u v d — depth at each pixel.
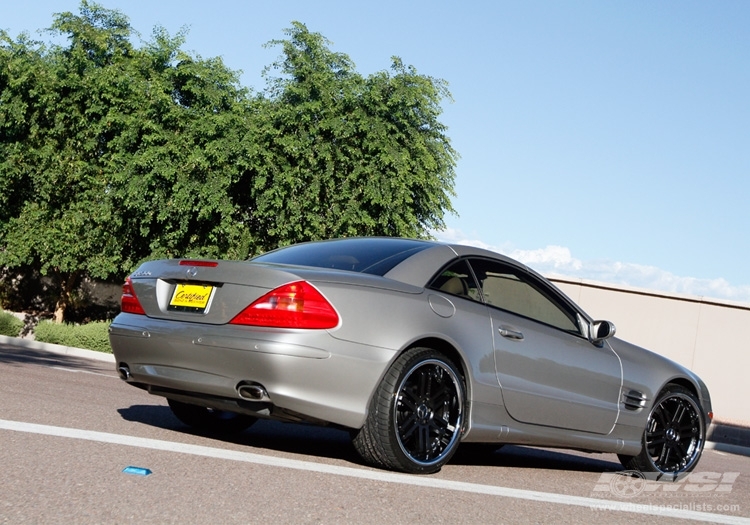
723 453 12.02
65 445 4.00
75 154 24.34
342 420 4.17
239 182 22.45
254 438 5.18
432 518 3.35
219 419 5.33
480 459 5.57
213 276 4.41
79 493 3.10
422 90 21.59
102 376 9.66
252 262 4.93
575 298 23.00
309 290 4.20
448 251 4.95
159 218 21.83
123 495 3.13
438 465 4.44
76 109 24.14
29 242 23.95
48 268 25.33
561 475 5.25
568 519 3.69
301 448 4.90
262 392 4.13
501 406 4.78
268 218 22.11
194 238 22.55
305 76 21.69
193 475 3.62
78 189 24.72
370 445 4.24
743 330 23.08
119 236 23.72
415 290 4.59
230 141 21.41
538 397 4.96
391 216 21.27
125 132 22.66
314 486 3.67
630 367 5.57
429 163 21.50
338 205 21.20
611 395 5.40
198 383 4.30
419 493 3.82
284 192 20.89
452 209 23.08
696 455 5.89
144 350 4.53
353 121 21.09
